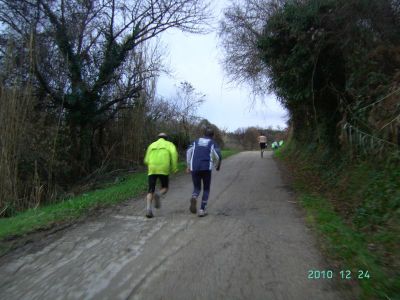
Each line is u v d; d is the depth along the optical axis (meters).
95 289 5.20
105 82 19.75
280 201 10.59
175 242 7.05
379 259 5.89
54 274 5.75
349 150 11.69
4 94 13.73
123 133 21.92
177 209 9.87
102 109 20.17
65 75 18.30
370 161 10.09
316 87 13.61
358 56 11.82
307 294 4.92
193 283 5.30
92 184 17.12
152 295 4.98
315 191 11.74
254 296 4.90
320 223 7.95
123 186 14.41
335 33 12.01
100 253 6.59
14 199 13.18
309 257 6.14
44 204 14.23
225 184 13.93
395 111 9.57
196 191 9.05
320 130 15.75
